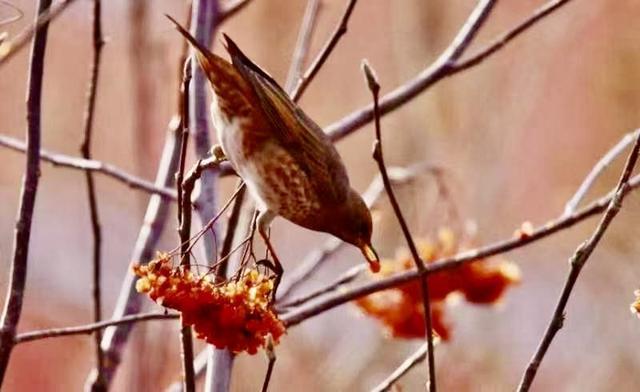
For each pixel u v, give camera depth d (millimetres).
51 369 18797
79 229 23578
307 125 7117
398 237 12883
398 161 14633
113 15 18672
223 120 6922
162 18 11078
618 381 16516
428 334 5895
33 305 20125
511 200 18609
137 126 10406
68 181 25062
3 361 6586
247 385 13250
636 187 7934
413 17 14859
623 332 16688
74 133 22422
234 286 6117
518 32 8711
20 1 7789
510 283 9188
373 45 22469
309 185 7062
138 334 9406
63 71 22391
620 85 21281
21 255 6637
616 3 20859
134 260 8617
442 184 9898
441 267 7801
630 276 16797
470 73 15109
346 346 13977
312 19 8805
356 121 9008
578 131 21797
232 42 6863
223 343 6035
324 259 9406
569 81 21547
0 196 21672
